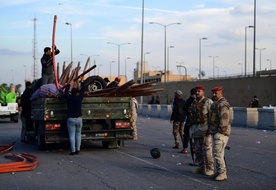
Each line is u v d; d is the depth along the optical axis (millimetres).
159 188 8984
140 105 50594
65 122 14242
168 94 68875
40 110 14680
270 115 26344
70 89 14812
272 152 14828
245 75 54594
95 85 15938
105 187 9102
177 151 14953
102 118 14570
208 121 9984
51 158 13312
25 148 16016
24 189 8953
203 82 59875
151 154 13273
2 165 11039
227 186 9164
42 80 16219
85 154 14227
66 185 9320
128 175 10445
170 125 29688
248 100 50156
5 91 31969
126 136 14914
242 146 16703
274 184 9406
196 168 10836
